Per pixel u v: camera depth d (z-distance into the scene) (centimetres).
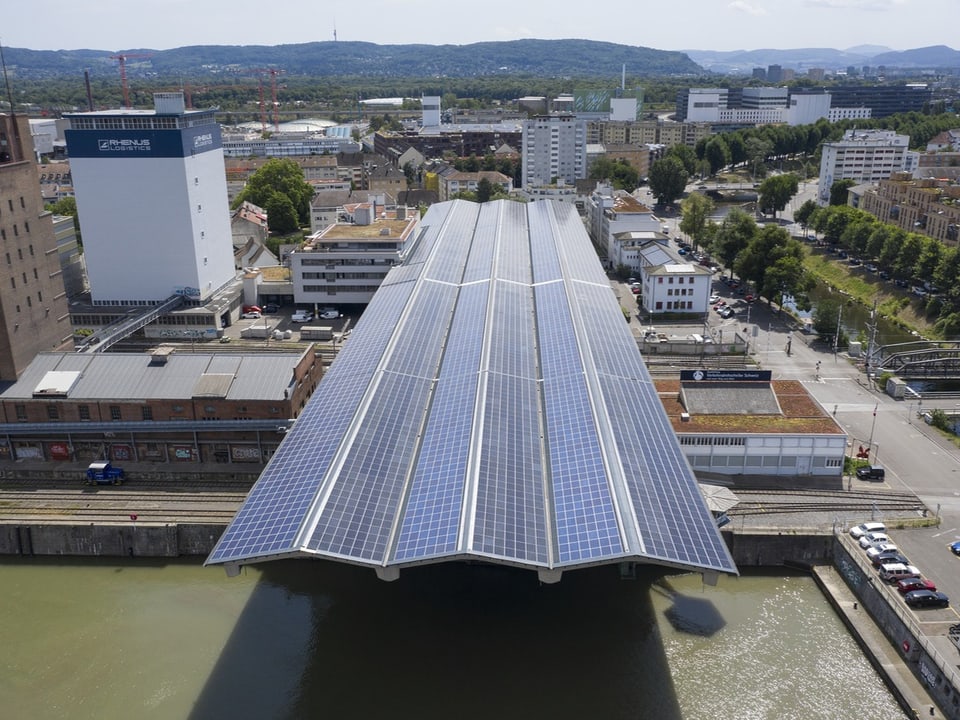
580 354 11225
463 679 7544
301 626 8375
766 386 11931
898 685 7406
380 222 19775
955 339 16462
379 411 9569
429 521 7288
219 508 10206
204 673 7719
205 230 17662
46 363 11962
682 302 18112
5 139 12825
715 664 7794
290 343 16638
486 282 15175
